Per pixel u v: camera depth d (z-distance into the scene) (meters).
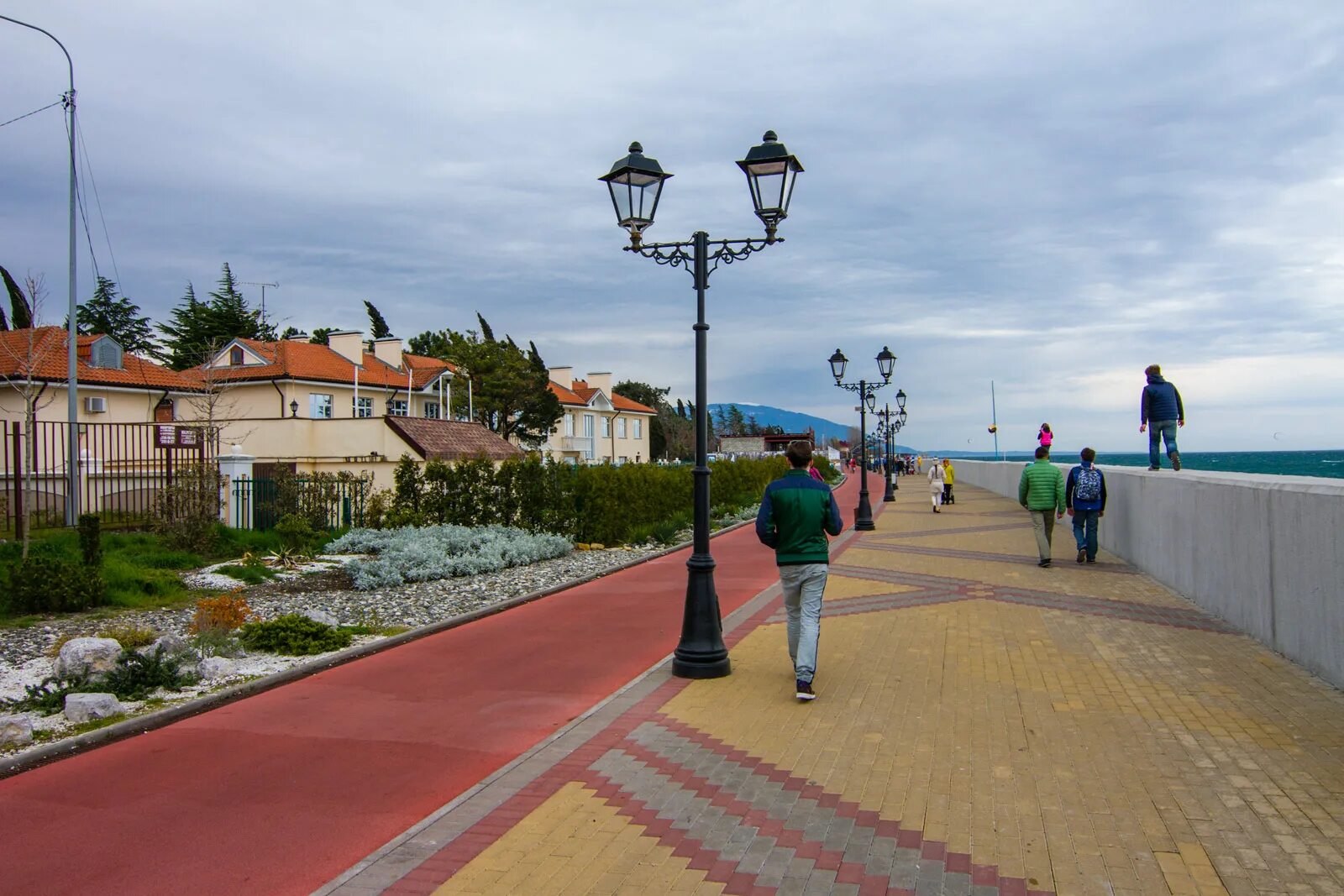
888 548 16.89
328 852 4.30
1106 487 15.82
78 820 4.70
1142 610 9.88
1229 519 9.06
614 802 4.68
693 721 6.09
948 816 4.39
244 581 13.30
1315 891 3.57
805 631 6.68
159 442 19.44
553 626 10.07
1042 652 7.93
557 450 57.16
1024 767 5.06
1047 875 3.75
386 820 4.68
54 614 10.34
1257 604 8.25
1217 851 3.94
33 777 5.36
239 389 36.25
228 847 4.36
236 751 5.81
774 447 79.62
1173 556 11.27
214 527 15.88
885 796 4.66
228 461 18.92
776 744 5.56
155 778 5.32
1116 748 5.34
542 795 4.80
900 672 7.35
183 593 11.95
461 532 17.11
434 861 4.06
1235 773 4.87
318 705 6.91
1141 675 7.05
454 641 9.33
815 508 6.82
